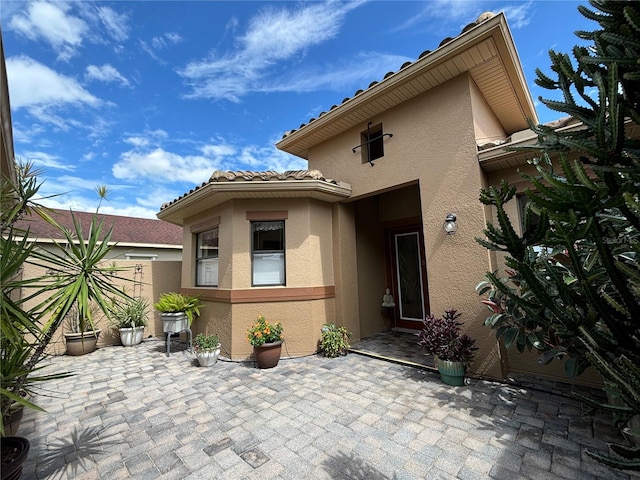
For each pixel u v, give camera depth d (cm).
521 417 353
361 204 801
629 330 141
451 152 520
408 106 588
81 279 308
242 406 404
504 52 471
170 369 577
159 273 922
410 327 799
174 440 327
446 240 516
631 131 324
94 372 568
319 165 764
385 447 302
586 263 238
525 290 340
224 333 644
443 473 263
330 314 675
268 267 654
